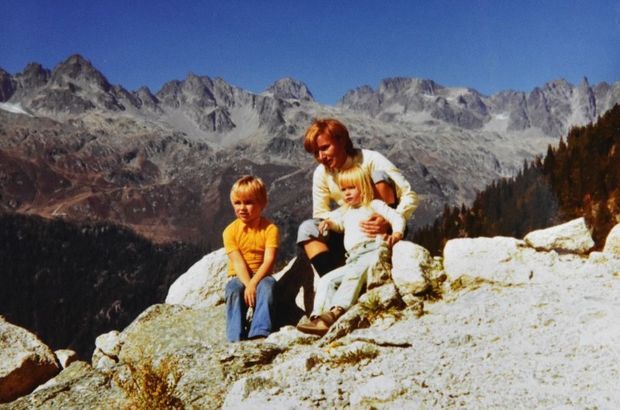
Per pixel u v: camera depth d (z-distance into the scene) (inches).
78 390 261.6
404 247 286.5
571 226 295.1
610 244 300.5
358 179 301.3
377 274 284.8
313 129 313.4
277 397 201.9
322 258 304.5
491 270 278.2
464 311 250.4
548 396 176.1
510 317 237.8
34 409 251.8
